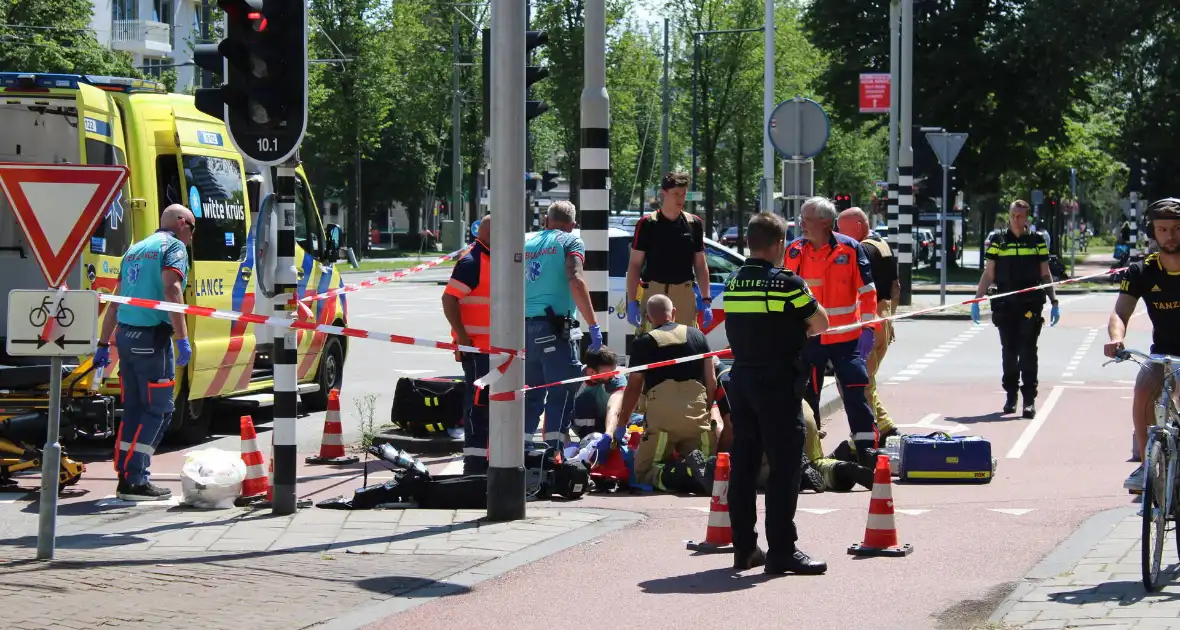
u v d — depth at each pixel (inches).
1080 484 427.2
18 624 258.5
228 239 544.7
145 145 498.0
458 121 2306.8
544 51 2393.0
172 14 2839.6
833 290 444.5
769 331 299.1
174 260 407.2
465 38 2748.5
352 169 3048.7
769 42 1180.5
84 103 470.0
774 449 302.5
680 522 366.9
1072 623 252.7
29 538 349.7
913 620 263.6
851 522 368.5
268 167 373.7
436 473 452.8
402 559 321.4
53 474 320.8
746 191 3169.3
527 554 326.3
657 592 289.3
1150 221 313.9
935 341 994.7
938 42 2134.6
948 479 431.5
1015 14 2068.2
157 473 462.9
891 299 510.6
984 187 2244.1
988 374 777.6
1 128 511.2
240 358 553.0
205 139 536.4
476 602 282.0
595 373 459.5
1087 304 1440.7
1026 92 2058.3
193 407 529.3
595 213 515.8
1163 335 319.0
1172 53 2059.5
